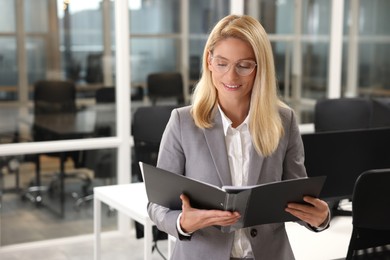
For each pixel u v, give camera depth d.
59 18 5.00
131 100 5.33
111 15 5.17
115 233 5.35
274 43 5.90
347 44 6.24
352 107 4.98
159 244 5.00
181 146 2.05
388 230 2.64
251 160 2.03
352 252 2.62
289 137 2.09
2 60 4.86
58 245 5.11
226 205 1.86
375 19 6.32
